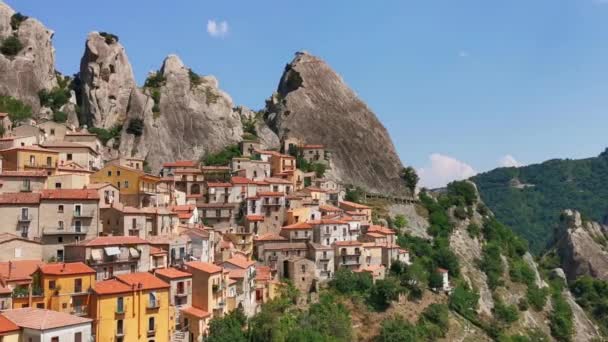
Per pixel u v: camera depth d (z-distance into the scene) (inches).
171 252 5098.4
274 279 6491.1
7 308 3759.8
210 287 4680.1
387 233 7726.4
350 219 7504.9
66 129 7623.0
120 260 4554.6
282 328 5172.2
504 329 7770.7
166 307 4288.9
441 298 7391.7
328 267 6820.9
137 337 4101.9
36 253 4539.9
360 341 6102.4
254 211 7317.9
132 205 5880.9
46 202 4773.6
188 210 6510.8
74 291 4005.9
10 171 5423.2
